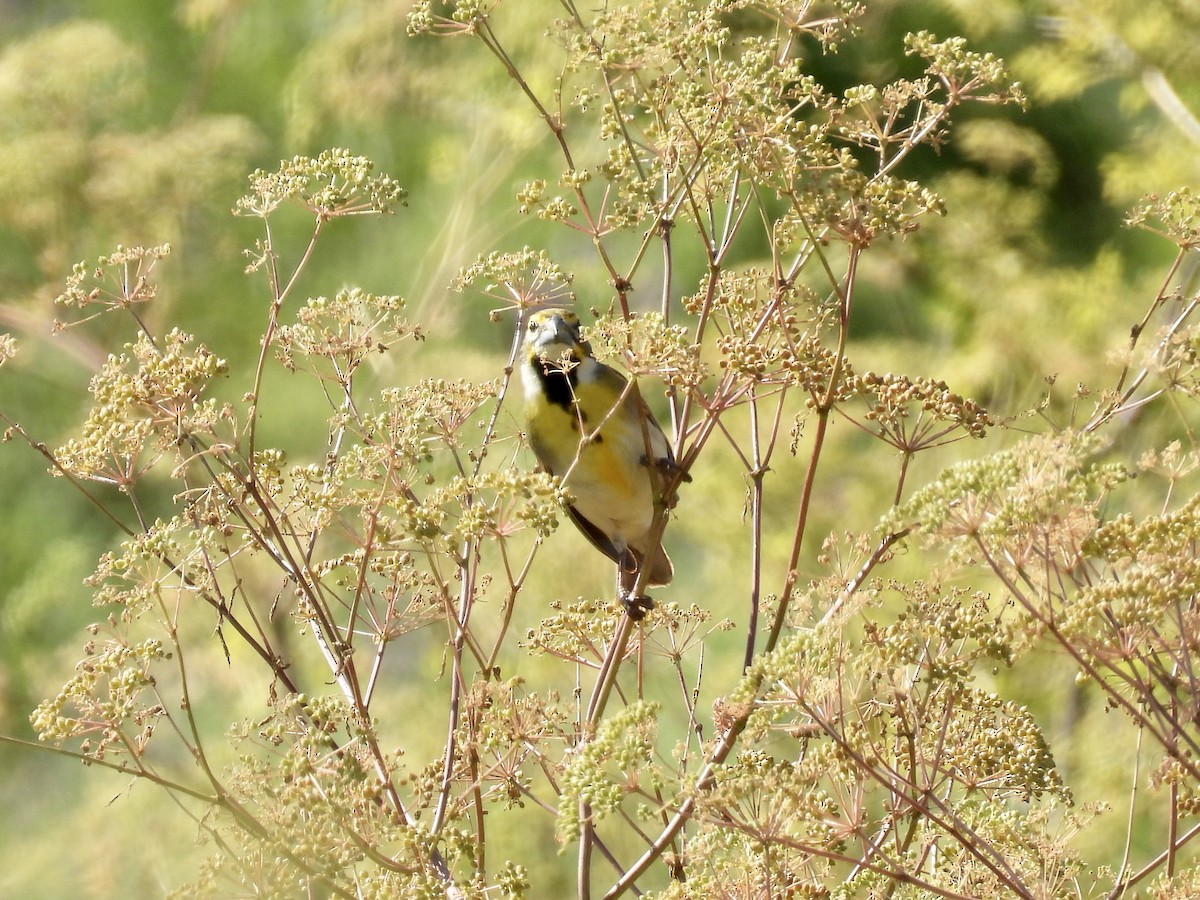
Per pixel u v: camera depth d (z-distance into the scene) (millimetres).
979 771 7152
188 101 18375
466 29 8117
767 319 7922
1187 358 6980
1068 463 5746
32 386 17906
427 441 8398
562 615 8367
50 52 15859
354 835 6398
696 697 8398
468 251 16578
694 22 7891
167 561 7414
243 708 13953
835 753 6191
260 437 16672
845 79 17078
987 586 8641
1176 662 6363
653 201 8547
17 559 17297
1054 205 19766
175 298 16484
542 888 13031
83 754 6328
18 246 16547
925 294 18516
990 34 18953
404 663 17031
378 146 19172
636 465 10992
